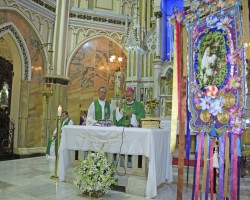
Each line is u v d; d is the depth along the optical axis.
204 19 3.10
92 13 12.70
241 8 2.81
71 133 5.70
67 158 5.89
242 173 6.40
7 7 9.55
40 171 6.86
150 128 5.11
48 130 11.27
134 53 11.51
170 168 5.79
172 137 3.31
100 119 6.14
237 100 2.80
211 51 3.03
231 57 2.82
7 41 10.39
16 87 10.65
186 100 3.29
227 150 2.90
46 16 11.44
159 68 10.83
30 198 4.53
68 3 12.07
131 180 4.95
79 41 12.53
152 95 11.05
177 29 3.40
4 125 10.53
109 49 13.00
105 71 12.84
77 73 12.41
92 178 4.57
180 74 3.35
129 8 13.30
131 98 5.92
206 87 3.07
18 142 10.51
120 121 6.01
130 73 11.53
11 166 7.59
